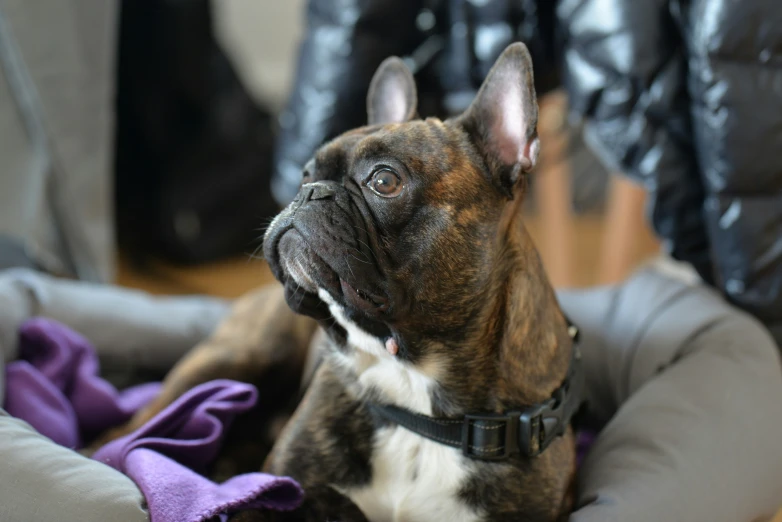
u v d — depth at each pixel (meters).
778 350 2.26
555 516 1.69
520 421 1.63
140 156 4.14
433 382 1.66
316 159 1.69
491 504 1.65
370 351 1.66
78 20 3.06
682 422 1.81
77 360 2.27
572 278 3.78
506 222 1.66
